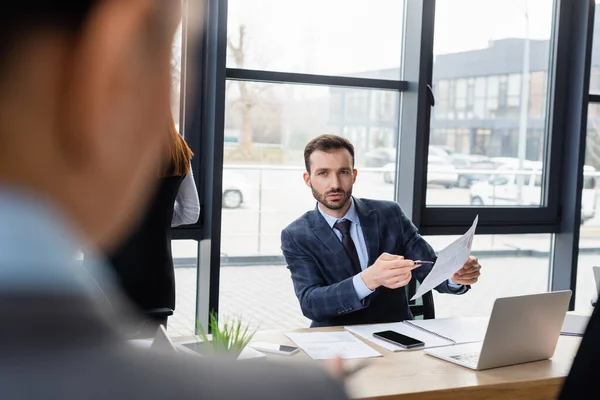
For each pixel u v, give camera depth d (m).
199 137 3.51
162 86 0.22
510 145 4.25
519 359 2.19
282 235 2.93
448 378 2.02
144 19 0.22
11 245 0.20
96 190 0.22
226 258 3.71
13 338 0.19
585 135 4.28
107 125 0.22
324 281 2.85
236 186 3.67
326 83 3.78
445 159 4.07
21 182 0.21
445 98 4.03
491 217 4.20
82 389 0.19
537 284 4.43
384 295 2.81
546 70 4.30
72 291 0.20
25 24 0.20
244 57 3.62
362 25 3.86
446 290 2.98
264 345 2.23
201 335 1.92
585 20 4.20
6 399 0.19
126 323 0.23
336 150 2.88
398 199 4.04
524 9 4.19
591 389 1.03
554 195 4.35
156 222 2.53
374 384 1.94
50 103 0.21
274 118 3.71
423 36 3.85
